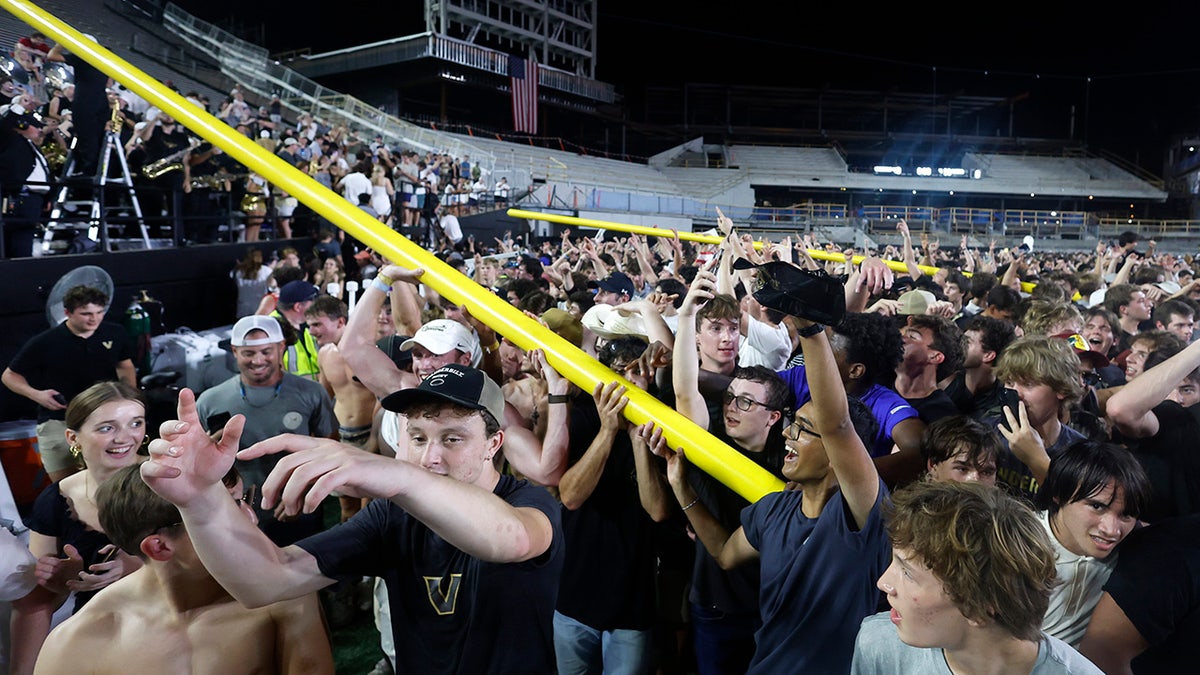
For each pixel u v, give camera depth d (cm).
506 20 4322
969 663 138
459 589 174
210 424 367
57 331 466
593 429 298
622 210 2841
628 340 302
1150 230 4269
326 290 791
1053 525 206
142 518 171
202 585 180
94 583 228
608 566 281
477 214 1822
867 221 3869
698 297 253
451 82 3956
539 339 247
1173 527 202
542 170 3406
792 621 200
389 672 333
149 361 596
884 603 200
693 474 261
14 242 698
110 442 269
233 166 980
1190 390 328
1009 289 589
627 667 288
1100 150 5681
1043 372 276
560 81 4478
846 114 5997
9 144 670
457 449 175
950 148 5862
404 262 250
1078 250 3888
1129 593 190
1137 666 205
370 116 2738
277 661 189
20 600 229
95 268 539
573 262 1039
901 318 416
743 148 5262
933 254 1296
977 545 127
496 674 169
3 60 832
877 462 272
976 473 228
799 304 156
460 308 452
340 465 109
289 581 154
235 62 2862
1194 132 5447
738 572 266
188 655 179
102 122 788
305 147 1260
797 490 217
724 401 268
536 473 289
